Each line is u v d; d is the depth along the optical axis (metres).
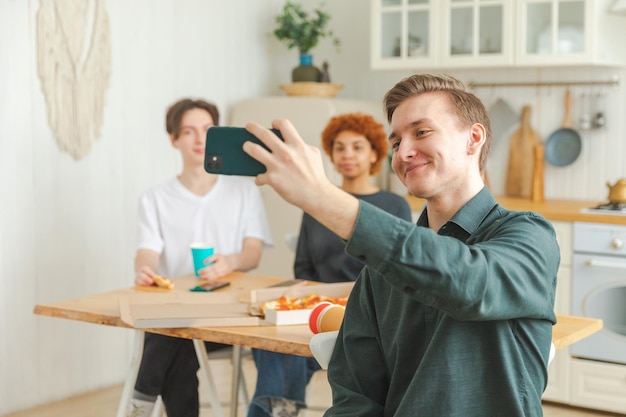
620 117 4.46
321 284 2.83
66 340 4.04
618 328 3.86
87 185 4.08
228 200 3.38
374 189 3.22
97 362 4.21
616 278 3.83
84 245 4.08
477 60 4.41
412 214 4.40
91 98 4.05
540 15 4.23
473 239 1.54
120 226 4.27
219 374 4.40
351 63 5.23
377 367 1.67
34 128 3.82
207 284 2.85
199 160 3.31
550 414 3.92
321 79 4.96
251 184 3.46
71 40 3.93
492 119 4.77
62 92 3.92
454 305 1.25
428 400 1.46
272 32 5.26
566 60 4.18
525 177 4.68
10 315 3.78
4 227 3.73
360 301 1.70
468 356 1.46
